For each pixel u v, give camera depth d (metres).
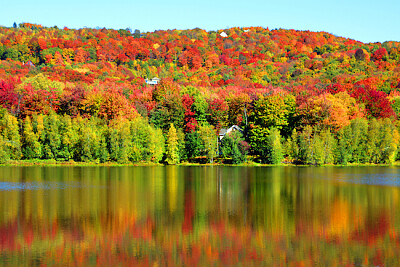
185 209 97.19
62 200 106.19
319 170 183.50
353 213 93.94
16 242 73.88
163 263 65.50
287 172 174.00
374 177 156.12
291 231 80.50
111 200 106.81
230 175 161.12
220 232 80.00
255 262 66.12
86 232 79.56
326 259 67.19
